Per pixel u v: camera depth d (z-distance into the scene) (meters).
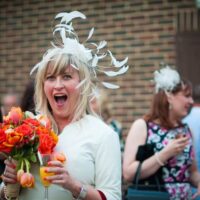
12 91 6.71
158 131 3.46
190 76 5.94
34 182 2.30
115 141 2.42
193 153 3.59
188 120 4.37
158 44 6.07
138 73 6.13
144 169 3.35
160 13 6.07
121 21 6.21
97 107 3.19
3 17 6.77
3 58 6.78
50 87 2.45
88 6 6.35
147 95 6.08
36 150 2.24
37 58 6.58
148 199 3.32
